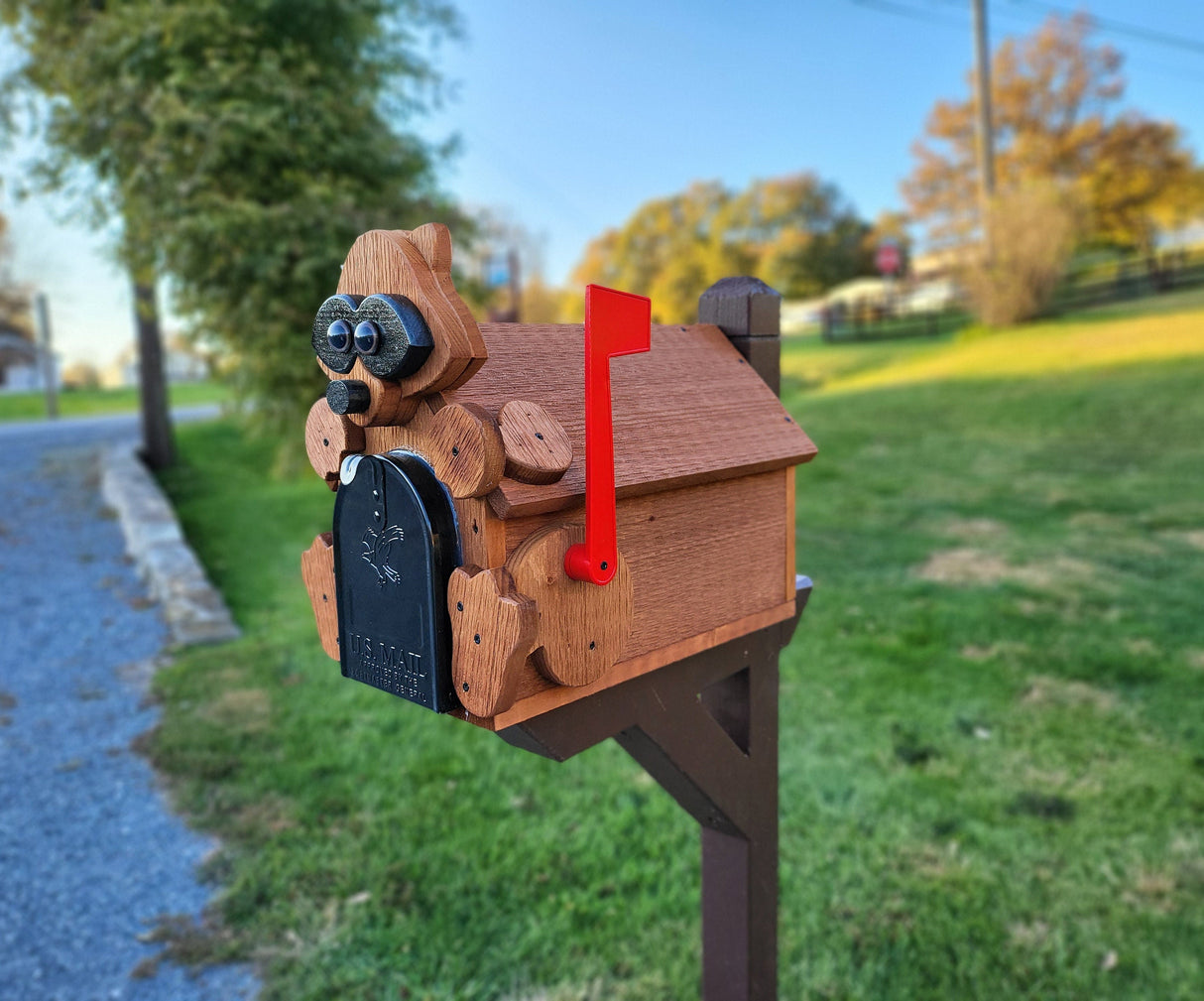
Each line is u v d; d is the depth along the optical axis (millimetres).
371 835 2711
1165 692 3404
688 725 1243
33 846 2807
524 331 1027
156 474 10133
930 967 2070
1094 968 2047
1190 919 2188
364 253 901
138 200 7090
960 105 25141
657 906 2326
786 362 17672
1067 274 16188
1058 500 6371
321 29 7496
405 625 938
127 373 45062
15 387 37250
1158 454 7188
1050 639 3992
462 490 857
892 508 6586
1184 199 23891
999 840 2527
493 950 2191
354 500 974
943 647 3986
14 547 6816
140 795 3102
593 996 2031
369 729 3471
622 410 1052
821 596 4766
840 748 3102
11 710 3895
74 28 7855
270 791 3031
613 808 2812
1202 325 11102
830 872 2420
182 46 7055
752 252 37812
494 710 865
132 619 5145
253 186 7031
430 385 857
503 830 2703
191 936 2334
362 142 7430
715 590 1188
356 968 2162
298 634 4695
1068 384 9719
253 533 7230
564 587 911
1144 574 4770
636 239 41000
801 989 2023
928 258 36375
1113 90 23781
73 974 2232
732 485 1193
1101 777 2846
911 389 11211
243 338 7348
